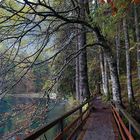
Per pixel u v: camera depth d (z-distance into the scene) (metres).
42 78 11.97
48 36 10.85
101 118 16.72
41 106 10.55
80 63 20.97
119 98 19.27
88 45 17.31
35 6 10.30
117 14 11.21
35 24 9.95
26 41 10.85
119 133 11.62
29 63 9.73
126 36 27.00
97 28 16.67
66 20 12.94
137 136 8.25
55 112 26.06
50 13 10.97
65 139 9.28
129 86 26.41
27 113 10.16
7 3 9.66
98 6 14.48
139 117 17.38
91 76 49.72
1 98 8.71
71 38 14.50
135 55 38.12
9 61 8.79
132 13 27.41
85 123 14.66
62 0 13.69
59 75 12.55
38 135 4.75
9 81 8.78
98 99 33.81
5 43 9.33
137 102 24.89
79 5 15.13
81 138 10.99
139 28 26.78
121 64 42.22
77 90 32.75
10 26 9.48
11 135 8.73
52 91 12.87
